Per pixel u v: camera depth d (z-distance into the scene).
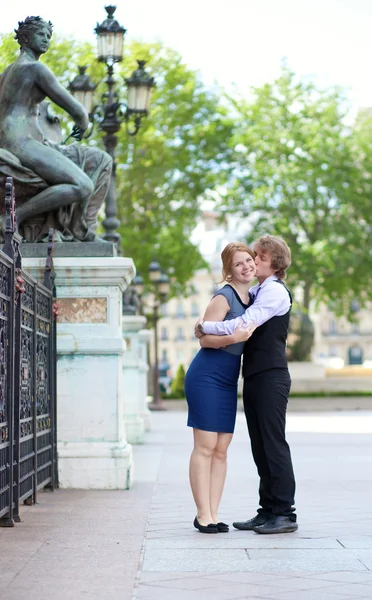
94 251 10.90
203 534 7.39
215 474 7.68
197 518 7.56
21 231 11.16
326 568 6.02
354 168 46.44
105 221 17.16
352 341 122.88
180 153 44.69
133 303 21.62
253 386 7.60
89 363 10.88
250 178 47.03
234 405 7.65
